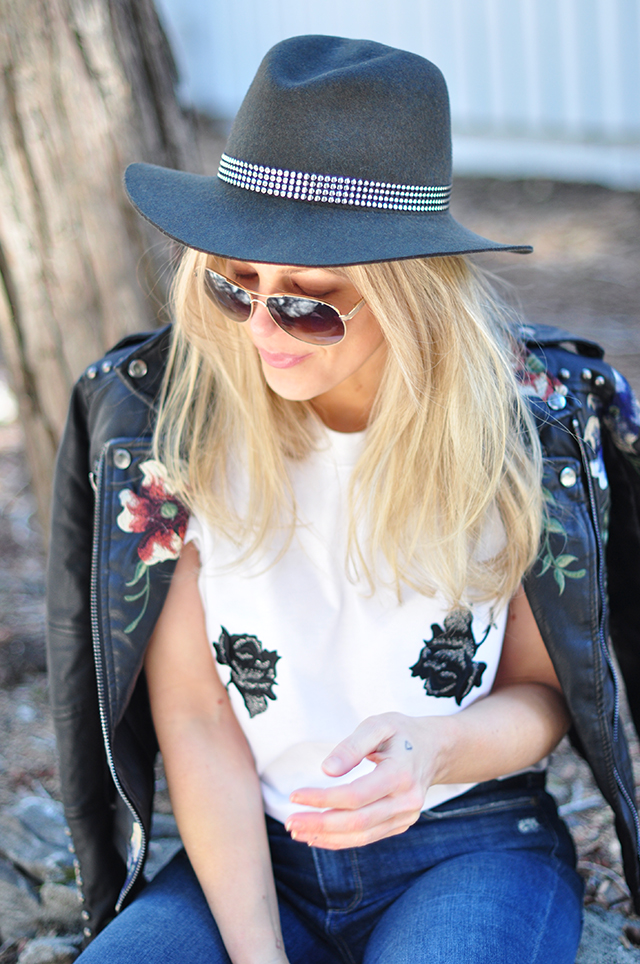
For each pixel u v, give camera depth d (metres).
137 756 1.55
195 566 1.49
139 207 1.29
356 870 1.45
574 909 1.40
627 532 1.65
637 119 6.36
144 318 2.10
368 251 1.18
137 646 1.44
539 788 1.54
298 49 1.30
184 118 2.19
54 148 1.95
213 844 1.41
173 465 1.45
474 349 1.39
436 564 1.42
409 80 1.25
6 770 2.21
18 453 3.92
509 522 1.44
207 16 7.81
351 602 1.45
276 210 1.23
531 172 6.88
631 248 5.56
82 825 1.56
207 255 1.35
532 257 5.60
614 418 1.54
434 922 1.30
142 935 1.32
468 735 1.36
